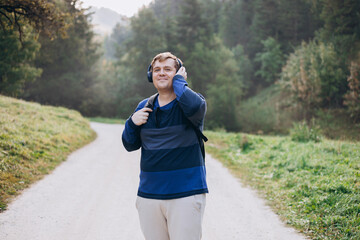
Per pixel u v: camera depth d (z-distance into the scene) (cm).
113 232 432
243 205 567
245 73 5631
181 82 201
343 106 2923
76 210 514
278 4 5772
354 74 2595
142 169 206
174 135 198
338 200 493
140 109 219
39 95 4884
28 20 1241
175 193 192
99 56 5328
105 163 938
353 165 675
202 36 5159
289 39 5541
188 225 189
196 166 200
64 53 4772
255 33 6100
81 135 1453
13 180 626
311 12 5172
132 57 5647
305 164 749
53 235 410
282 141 1196
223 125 3925
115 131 2164
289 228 448
